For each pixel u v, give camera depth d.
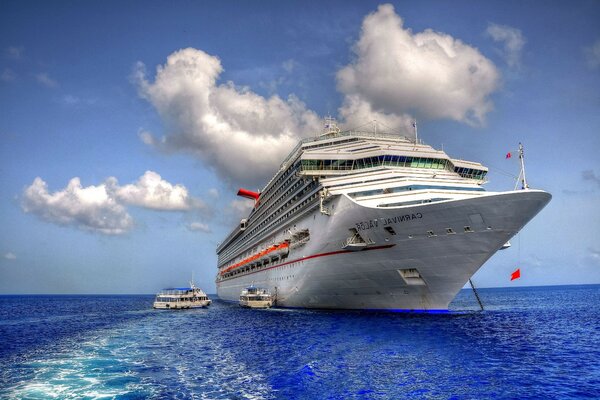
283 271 65.06
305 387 22.16
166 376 25.11
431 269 42.19
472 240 38.91
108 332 48.75
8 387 23.36
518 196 35.97
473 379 23.06
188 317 67.44
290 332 40.72
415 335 35.69
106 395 21.48
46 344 40.25
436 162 51.81
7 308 124.19
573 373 24.30
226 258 129.75
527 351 30.27
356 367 25.83
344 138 60.16
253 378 24.14
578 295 176.50
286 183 64.88
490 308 83.88
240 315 64.62
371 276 46.38
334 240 48.03
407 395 20.64
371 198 44.62
